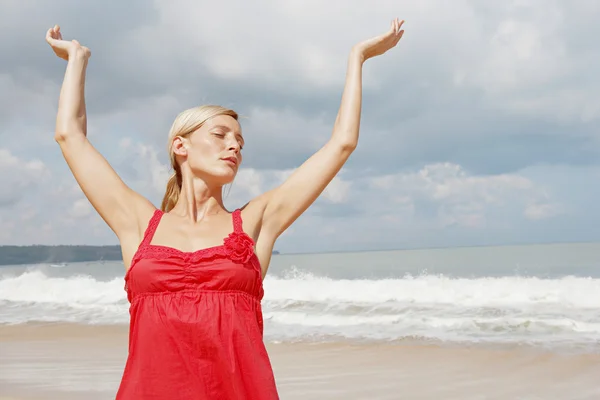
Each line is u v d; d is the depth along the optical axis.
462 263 31.72
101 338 11.44
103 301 17.16
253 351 1.84
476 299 14.05
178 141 2.09
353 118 2.20
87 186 2.10
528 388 7.03
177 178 2.21
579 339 9.57
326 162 2.14
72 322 13.44
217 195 2.11
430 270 27.33
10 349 10.55
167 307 1.83
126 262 2.04
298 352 9.52
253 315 1.89
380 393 7.00
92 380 7.83
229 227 2.01
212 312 1.82
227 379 1.79
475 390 7.02
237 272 1.86
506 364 8.22
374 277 24.77
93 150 2.16
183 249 1.92
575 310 12.42
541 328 10.62
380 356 8.99
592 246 52.12
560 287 14.69
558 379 7.36
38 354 9.98
